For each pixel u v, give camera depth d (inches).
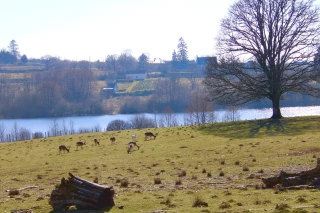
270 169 958.4
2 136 3061.0
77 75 6501.0
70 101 5890.8
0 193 857.5
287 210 522.6
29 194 827.4
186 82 6008.9
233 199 641.0
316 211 510.3
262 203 591.8
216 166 1074.1
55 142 2026.3
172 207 613.9
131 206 636.7
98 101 5890.8
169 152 1453.0
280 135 1672.0
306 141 1406.3
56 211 642.2
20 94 5787.4
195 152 1401.3
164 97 5251.0
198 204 613.3
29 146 1941.4
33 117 5374.0
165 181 895.7
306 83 2242.9
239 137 1711.4
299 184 705.0
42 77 6973.4
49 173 1155.3
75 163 1349.7
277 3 2217.0
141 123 3297.2
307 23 2202.3
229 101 2336.4
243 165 1055.0
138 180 932.6
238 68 2282.2
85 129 3353.8
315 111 3722.9
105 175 1041.5
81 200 637.9
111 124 3331.7
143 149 1584.6
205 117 3378.4
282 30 2233.0
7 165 1414.9
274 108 2294.5
